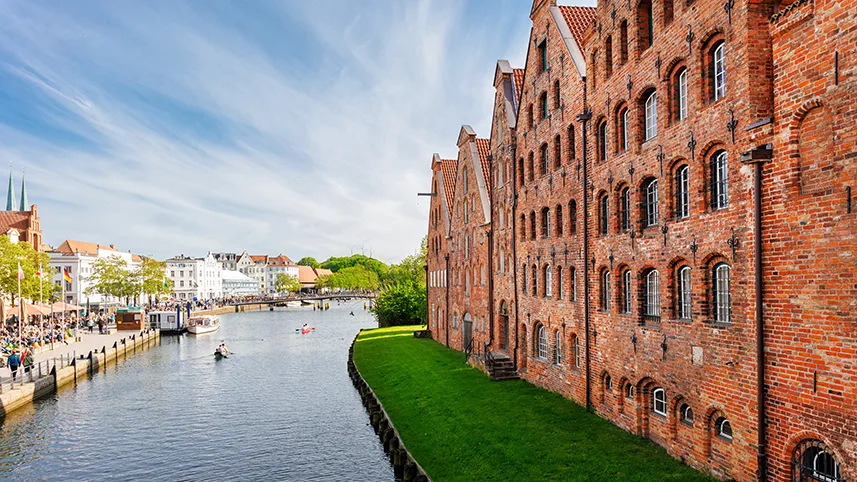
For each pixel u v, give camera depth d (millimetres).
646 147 17531
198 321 78938
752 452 12984
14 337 50188
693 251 15172
